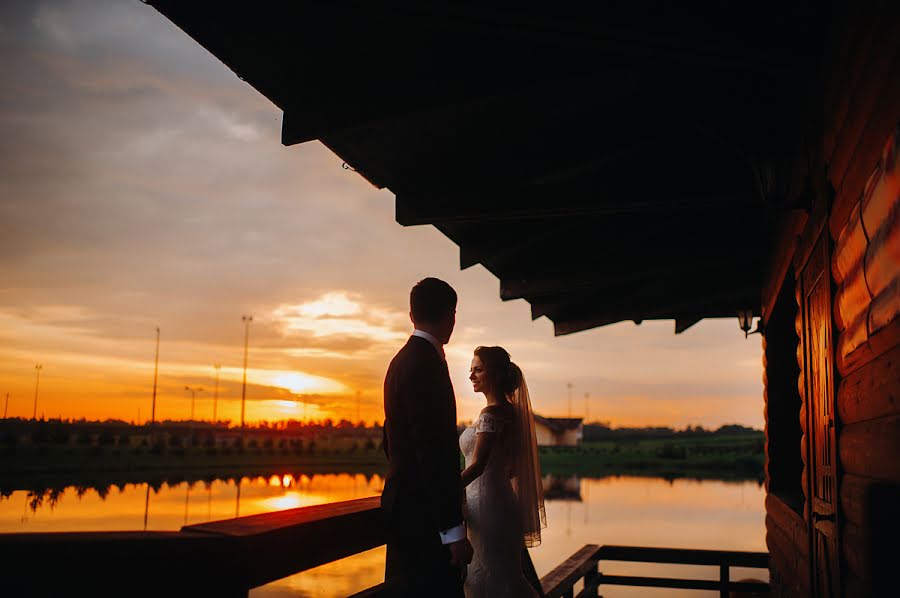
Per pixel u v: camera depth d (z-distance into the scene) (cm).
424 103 320
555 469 7075
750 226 568
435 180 413
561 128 394
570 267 605
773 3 258
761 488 4481
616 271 589
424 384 217
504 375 347
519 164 402
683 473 6619
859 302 241
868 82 208
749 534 2088
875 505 203
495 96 314
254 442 8212
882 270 203
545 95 340
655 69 329
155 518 2505
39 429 7069
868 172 214
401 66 323
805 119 323
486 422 332
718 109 360
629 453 9169
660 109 374
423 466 211
